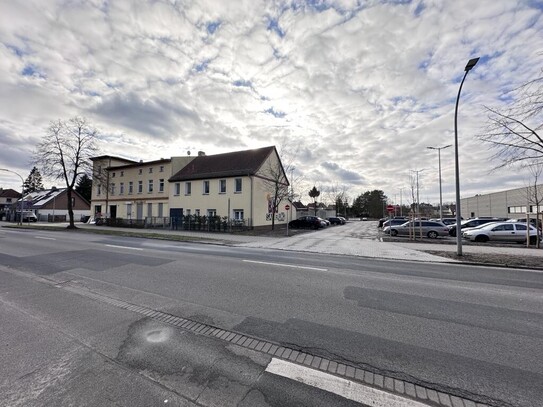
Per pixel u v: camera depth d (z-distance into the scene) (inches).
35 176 2974.9
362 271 320.2
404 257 442.6
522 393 101.9
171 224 1071.0
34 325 157.6
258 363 120.4
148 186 1349.7
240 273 294.4
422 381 109.1
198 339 142.1
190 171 1261.1
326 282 262.1
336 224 1763.0
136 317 170.9
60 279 262.8
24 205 1957.4
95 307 188.2
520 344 140.6
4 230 925.8
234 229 976.3
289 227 1231.5
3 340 138.5
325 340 142.8
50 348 130.8
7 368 113.7
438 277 296.0
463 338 146.9
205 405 93.5
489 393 102.0
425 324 165.0
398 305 198.5
